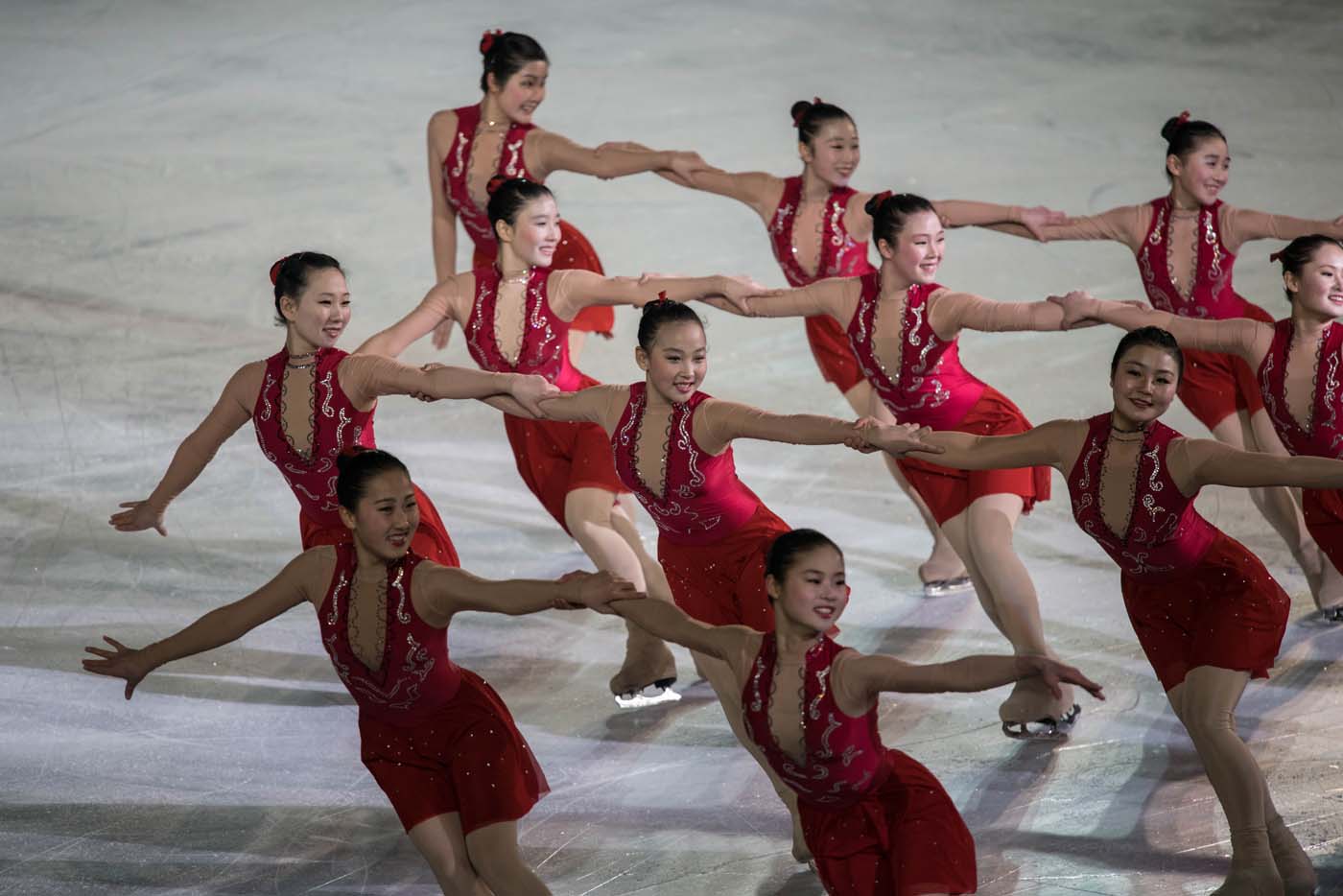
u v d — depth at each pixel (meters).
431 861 14.87
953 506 19.48
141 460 26.62
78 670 20.77
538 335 20.69
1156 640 16.41
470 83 48.62
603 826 17.23
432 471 26.98
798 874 16.08
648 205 39.47
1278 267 32.44
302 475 18.11
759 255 35.31
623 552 19.84
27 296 33.75
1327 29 49.97
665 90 47.16
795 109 23.17
